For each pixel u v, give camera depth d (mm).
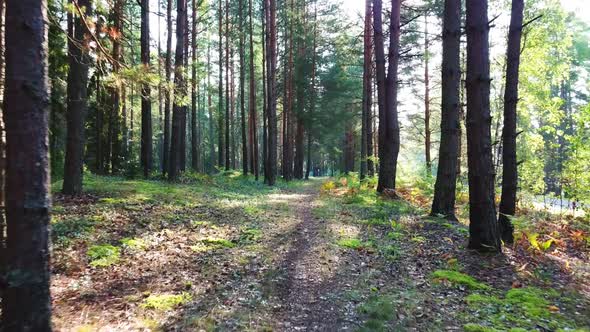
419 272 6684
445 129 11289
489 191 7625
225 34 30422
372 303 5363
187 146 55062
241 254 7473
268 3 25266
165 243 7711
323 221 11094
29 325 3332
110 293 5258
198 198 13867
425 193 16703
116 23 9961
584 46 24828
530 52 16562
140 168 20297
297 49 32125
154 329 4383
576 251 9086
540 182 17609
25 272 3318
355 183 19266
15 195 3293
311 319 4926
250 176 29109
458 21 10969
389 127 15648
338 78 32750
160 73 9016
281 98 39594
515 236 8695
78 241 7078
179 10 16844
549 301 5453
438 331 4547
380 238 8984
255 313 5008
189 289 5613
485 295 5645
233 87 40844
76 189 11297
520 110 18078
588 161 13812
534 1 15844
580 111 13875
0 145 4477
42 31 3436
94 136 24594
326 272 6676
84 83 11211
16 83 3275
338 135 41156
